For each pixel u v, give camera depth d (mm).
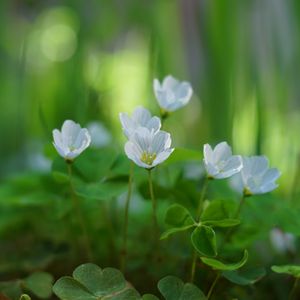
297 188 626
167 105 506
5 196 544
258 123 623
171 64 880
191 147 864
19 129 874
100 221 586
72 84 781
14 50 1086
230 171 465
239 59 778
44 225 602
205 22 776
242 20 791
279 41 798
